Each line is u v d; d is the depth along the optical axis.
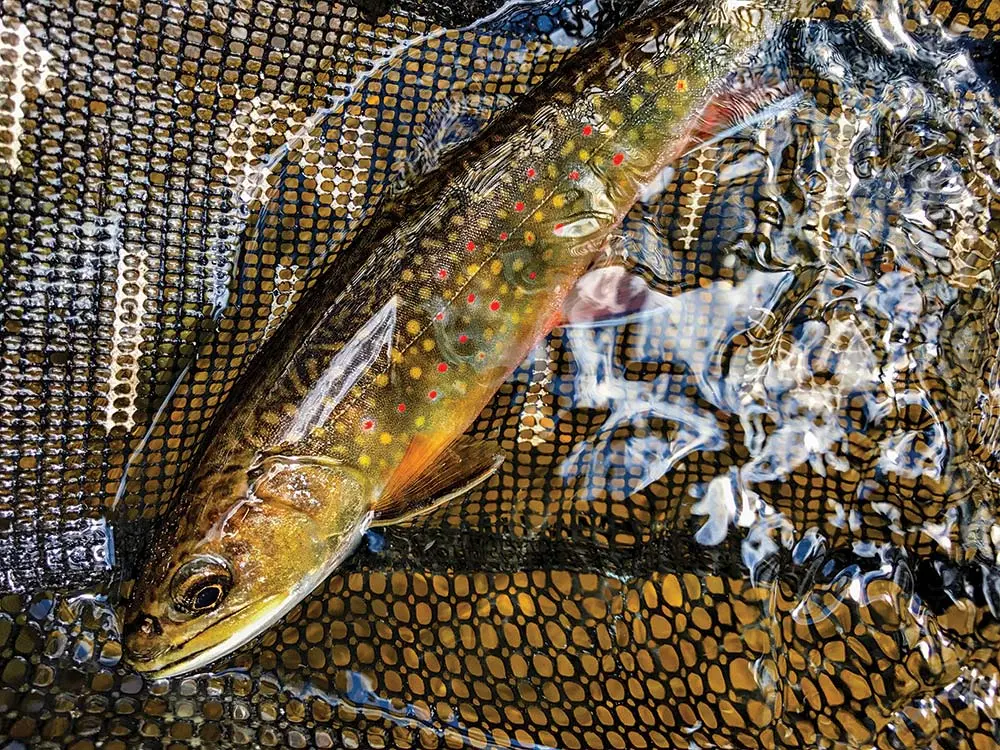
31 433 0.22
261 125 0.22
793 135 0.23
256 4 0.22
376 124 0.23
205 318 0.22
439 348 0.21
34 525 0.22
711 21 0.22
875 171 0.23
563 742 0.21
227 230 0.22
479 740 0.21
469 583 0.23
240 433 0.21
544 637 0.22
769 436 0.23
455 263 0.21
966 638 0.22
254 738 0.21
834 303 0.23
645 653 0.22
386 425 0.21
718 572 0.23
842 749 0.21
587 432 0.24
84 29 0.21
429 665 0.22
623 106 0.22
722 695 0.22
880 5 0.23
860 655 0.22
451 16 0.23
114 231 0.22
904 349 0.23
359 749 0.21
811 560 0.23
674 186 0.23
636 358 0.24
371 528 0.23
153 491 0.22
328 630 0.22
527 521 0.23
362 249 0.22
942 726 0.21
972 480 0.23
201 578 0.20
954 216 0.23
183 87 0.22
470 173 0.22
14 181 0.21
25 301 0.21
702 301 0.24
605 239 0.23
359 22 0.22
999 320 0.23
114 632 0.22
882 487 0.23
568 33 0.23
